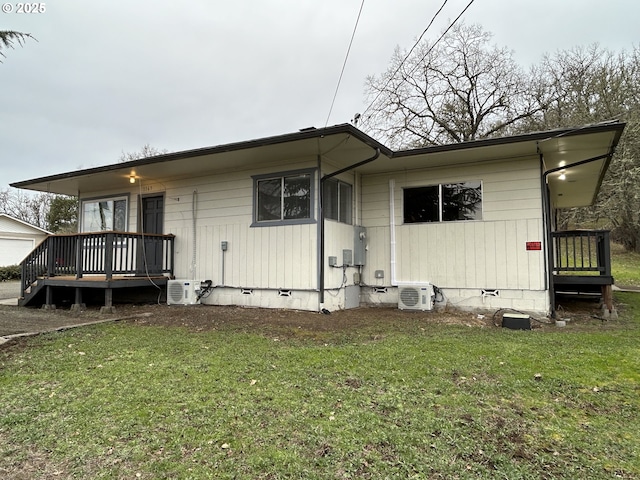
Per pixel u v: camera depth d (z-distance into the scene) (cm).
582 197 1337
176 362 414
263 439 248
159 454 231
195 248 912
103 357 435
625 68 2025
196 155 767
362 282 908
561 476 211
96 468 217
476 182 805
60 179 998
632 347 491
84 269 810
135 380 357
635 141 1886
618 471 216
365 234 916
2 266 2048
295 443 244
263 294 812
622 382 359
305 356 438
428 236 845
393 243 880
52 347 476
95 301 935
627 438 255
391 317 719
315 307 750
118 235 801
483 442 247
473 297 791
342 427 265
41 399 315
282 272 792
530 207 751
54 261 838
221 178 884
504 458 228
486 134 2173
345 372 382
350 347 483
